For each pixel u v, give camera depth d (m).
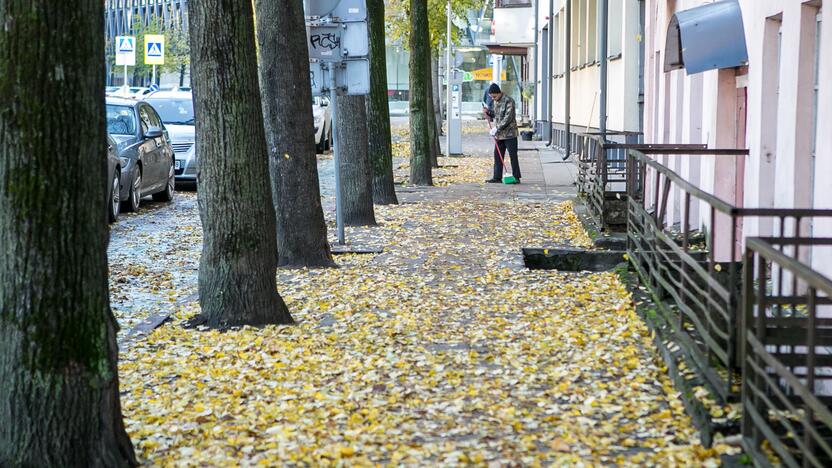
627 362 8.23
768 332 6.70
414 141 26.50
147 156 21.70
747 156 12.16
